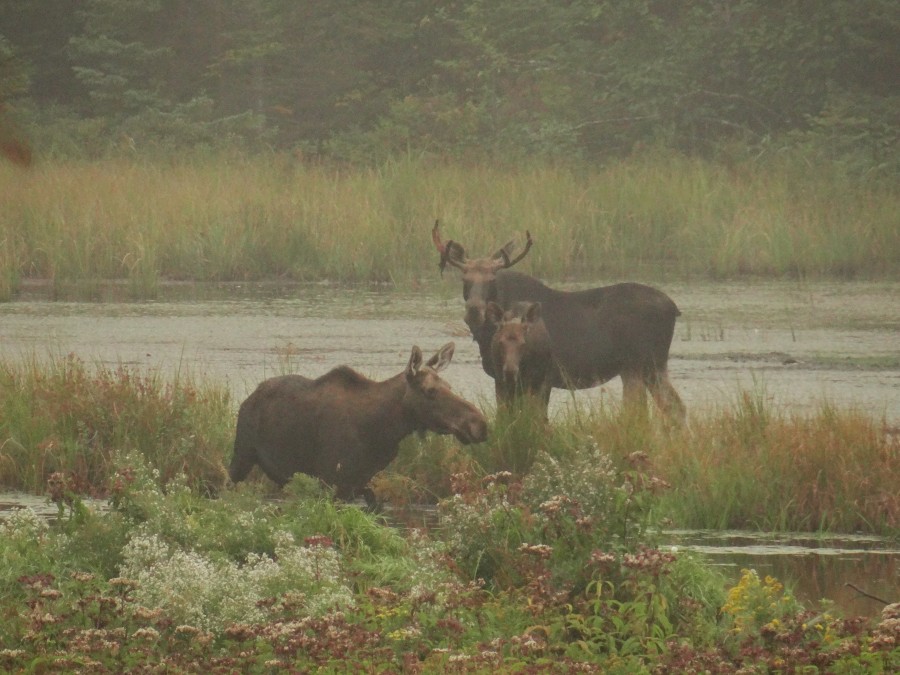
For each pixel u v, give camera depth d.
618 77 58.34
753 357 27.70
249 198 43.78
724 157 51.44
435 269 41.50
